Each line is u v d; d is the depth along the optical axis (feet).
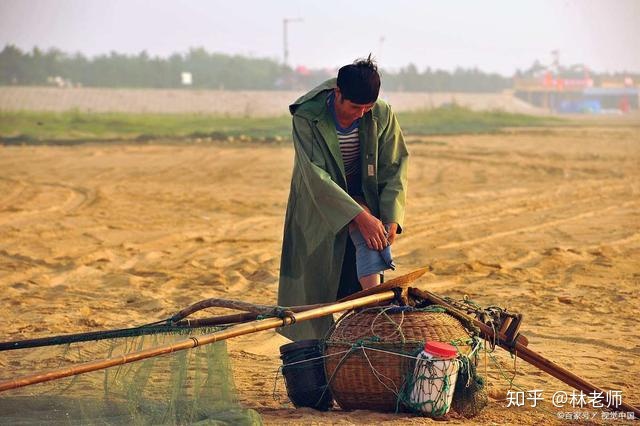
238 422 19.53
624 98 448.24
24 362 25.90
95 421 19.99
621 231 55.83
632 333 30.55
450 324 20.75
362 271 21.71
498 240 52.60
